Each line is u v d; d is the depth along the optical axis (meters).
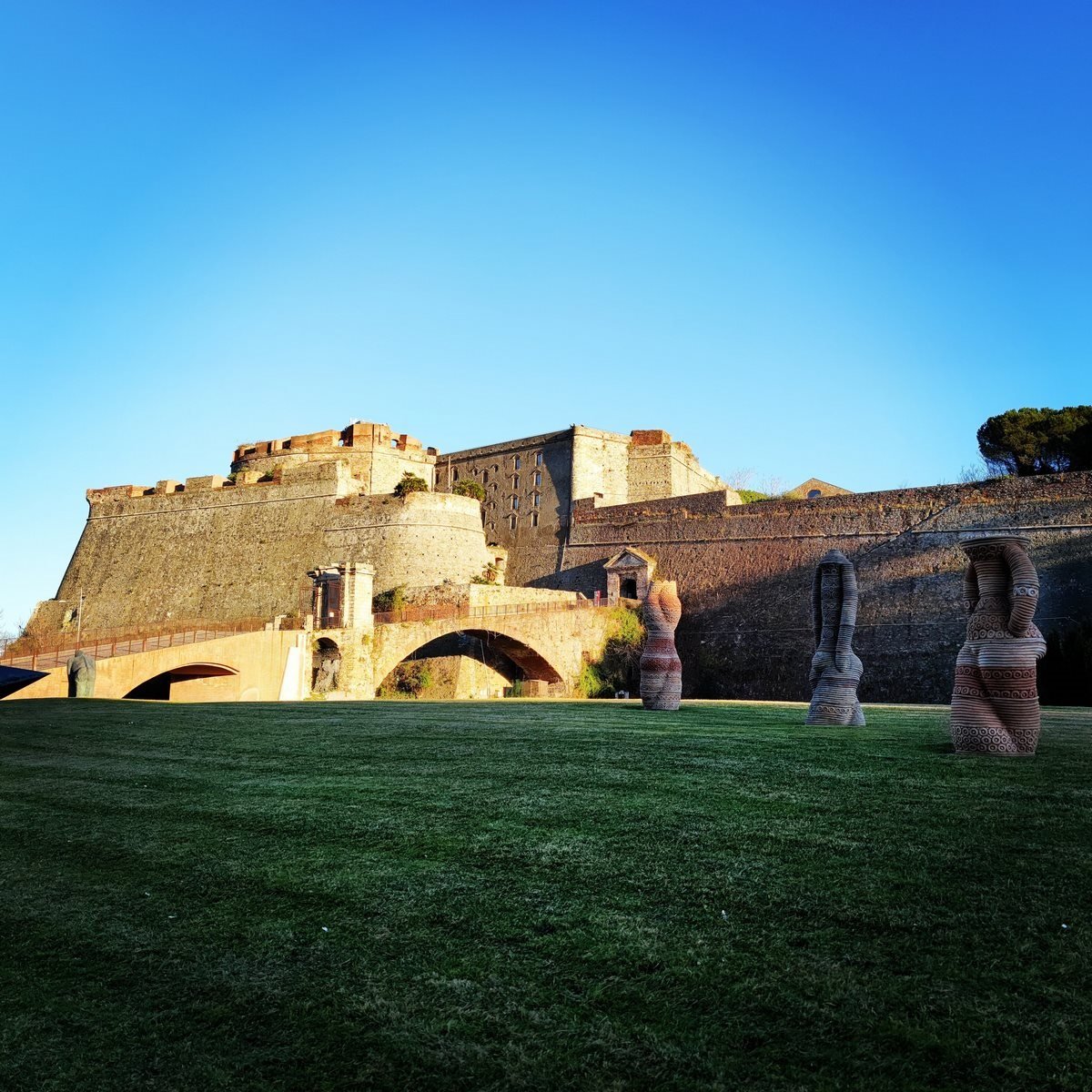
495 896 9.54
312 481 85.19
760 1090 6.46
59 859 11.51
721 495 76.75
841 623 23.67
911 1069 6.57
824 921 8.59
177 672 53.56
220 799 13.91
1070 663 54.00
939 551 64.81
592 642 67.12
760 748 17.23
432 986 7.96
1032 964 7.72
